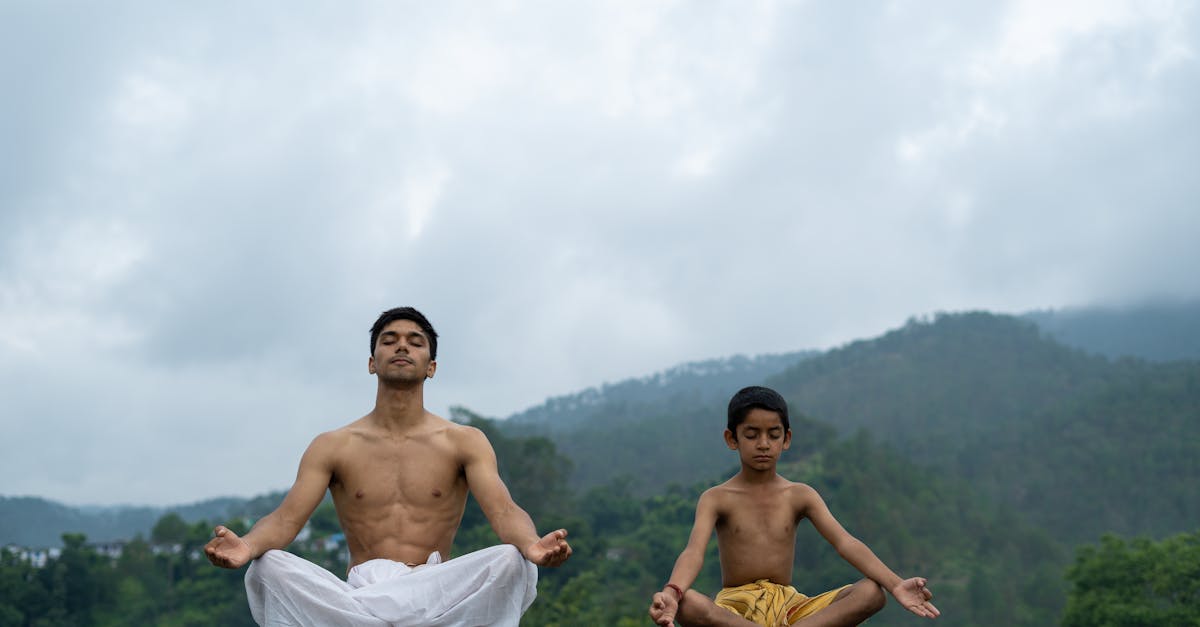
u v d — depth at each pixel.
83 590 107.38
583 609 78.00
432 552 6.70
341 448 6.75
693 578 6.56
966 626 111.69
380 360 6.79
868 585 6.53
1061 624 63.88
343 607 6.00
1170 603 61.84
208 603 111.88
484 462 6.77
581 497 168.25
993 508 170.62
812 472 154.62
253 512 198.38
